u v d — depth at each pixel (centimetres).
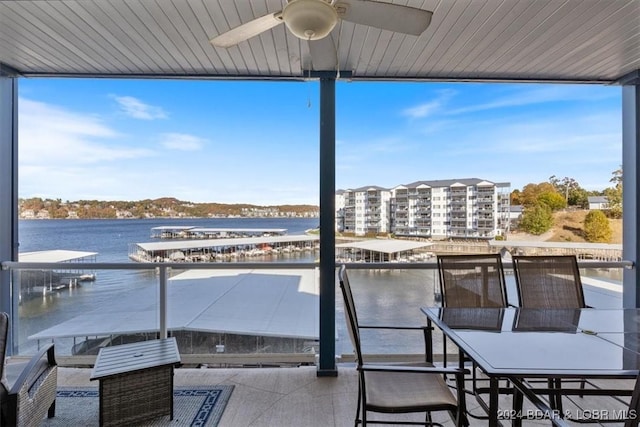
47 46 265
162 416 224
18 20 228
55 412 232
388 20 167
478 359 154
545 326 200
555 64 297
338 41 255
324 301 293
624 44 262
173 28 239
